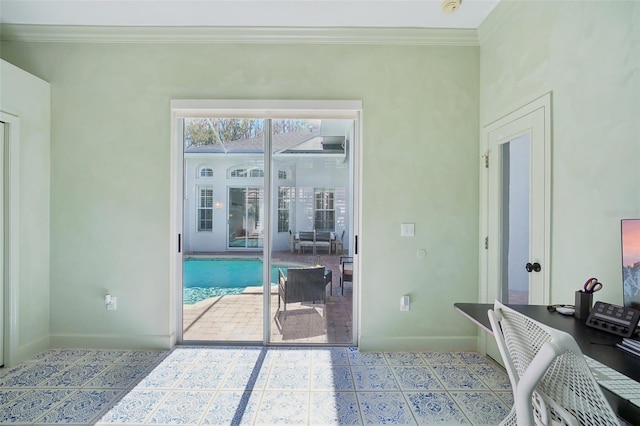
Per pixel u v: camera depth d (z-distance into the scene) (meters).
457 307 1.70
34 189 2.62
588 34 1.66
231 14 2.51
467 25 2.64
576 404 0.75
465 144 2.78
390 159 2.77
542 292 1.97
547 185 1.95
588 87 1.66
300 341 2.88
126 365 2.46
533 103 2.08
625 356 1.02
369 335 2.78
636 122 1.42
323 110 2.78
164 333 2.77
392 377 2.32
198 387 2.16
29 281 2.58
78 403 1.98
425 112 2.77
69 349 2.73
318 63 2.75
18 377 2.28
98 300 2.77
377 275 2.78
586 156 1.67
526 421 0.72
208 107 2.75
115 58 2.75
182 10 2.46
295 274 2.91
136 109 2.76
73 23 2.63
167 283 2.77
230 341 2.88
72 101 2.75
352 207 2.90
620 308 1.21
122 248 2.77
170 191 2.77
